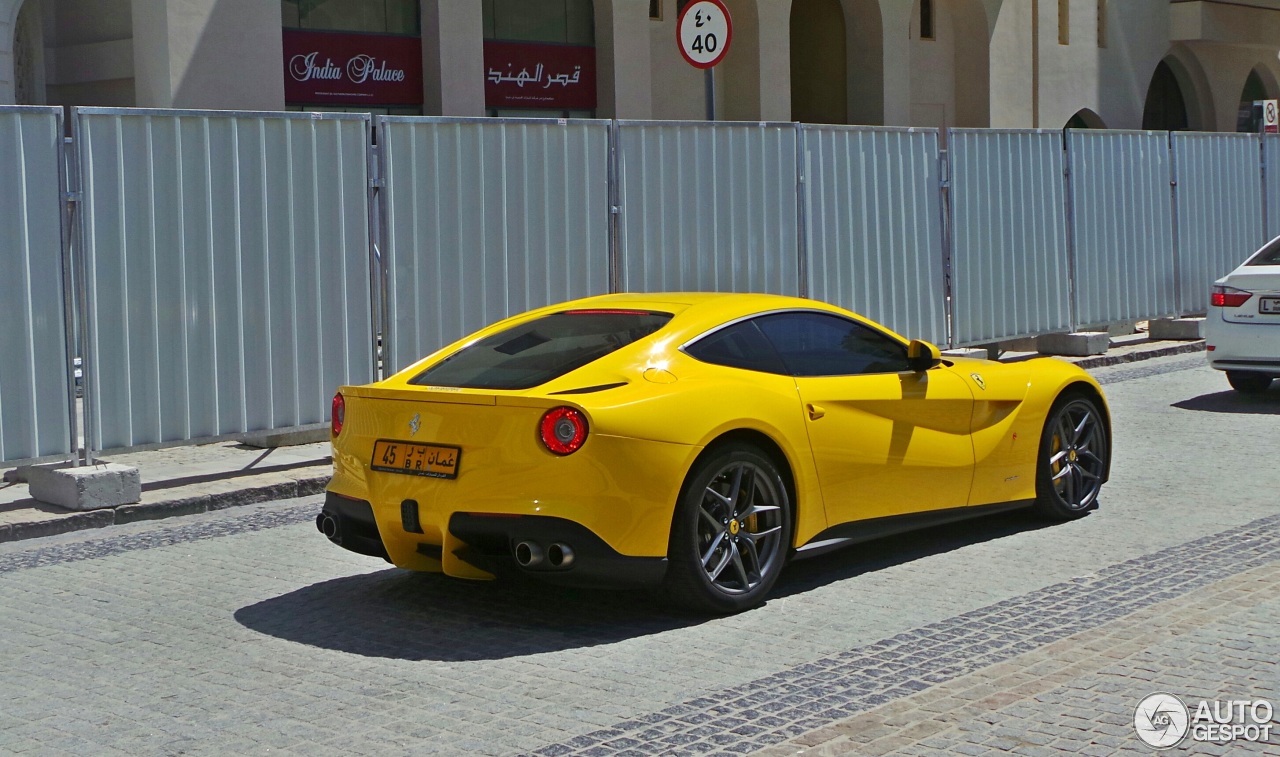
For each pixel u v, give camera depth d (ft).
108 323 28.78
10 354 27.37
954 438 23.57
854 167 42.37
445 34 61.57
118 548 25.45
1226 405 39.68
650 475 19.07
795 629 19.34
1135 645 17.88
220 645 19.26
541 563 18.70
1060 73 92.84
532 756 14.75
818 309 22.70
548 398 18.84
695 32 39.86
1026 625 19.11
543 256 35.19
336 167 32.07
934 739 14.76
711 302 21.94
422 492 19.60
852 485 21.89
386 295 32.73
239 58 54.39
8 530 26.22
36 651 19.19
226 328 30.58
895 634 18.94
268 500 29.55
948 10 87.81
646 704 16.31
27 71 57.72
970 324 46.06
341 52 59.72
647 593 21.44
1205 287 55.62
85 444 28.53
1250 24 104.78
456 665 18.11
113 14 56.34
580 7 68.23
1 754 15.30
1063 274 49.42
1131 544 23.77
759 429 20.39
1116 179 51.42
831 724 15.34
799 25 83.25
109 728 16.05
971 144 45.88
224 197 30.40
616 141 36.35
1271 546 23.16
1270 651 17.47
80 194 28.19
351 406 20.99
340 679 17.63
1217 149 55.83
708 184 38.55
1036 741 14.62
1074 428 26.09
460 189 33.76
